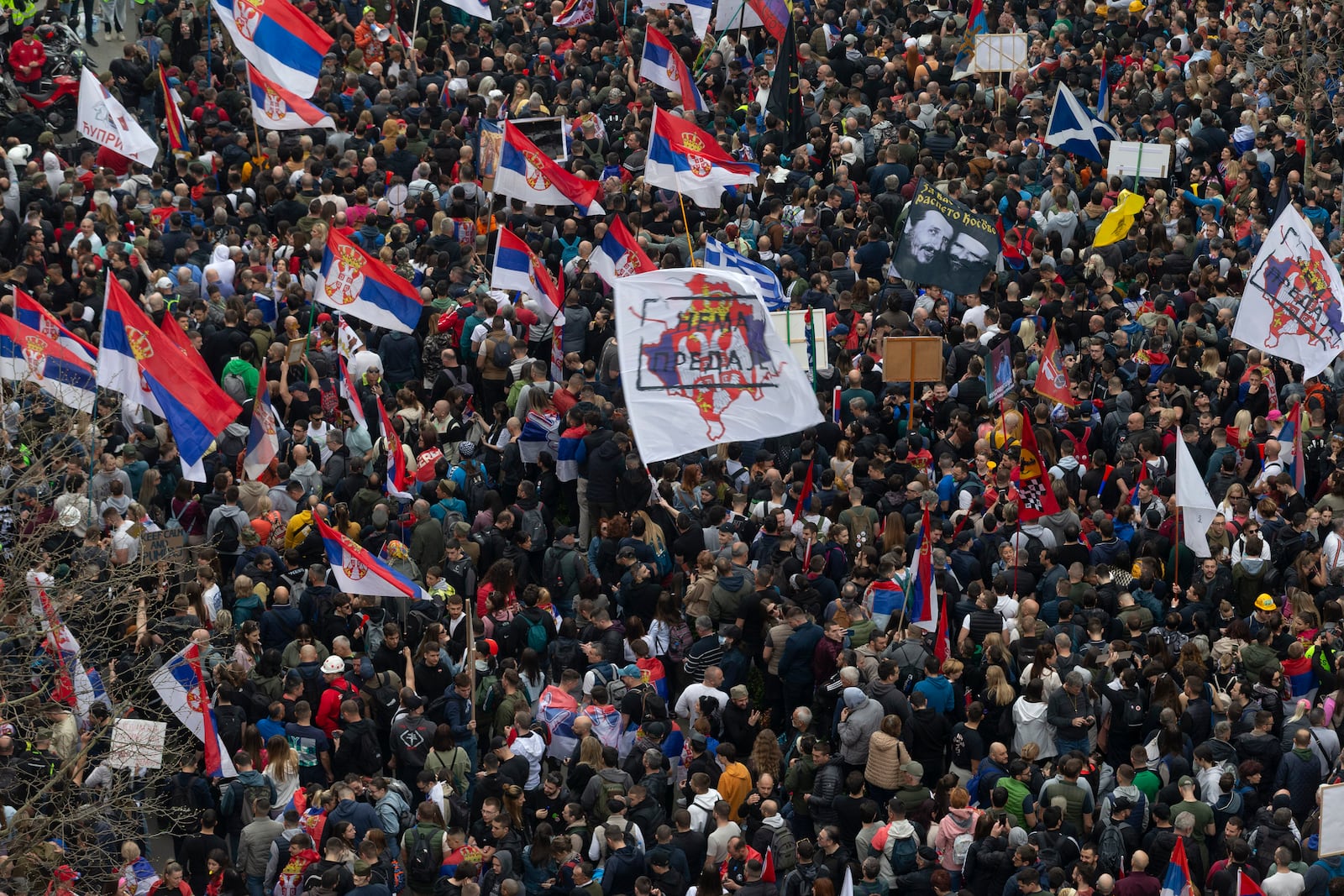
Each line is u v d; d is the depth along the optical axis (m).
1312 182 84.62
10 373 61.22
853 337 69.25
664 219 80.69
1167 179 86.75
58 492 59.44
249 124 89.88
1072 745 48.91
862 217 78.94
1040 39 102.00
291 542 58.38
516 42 102.19
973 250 68.38
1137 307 72.38
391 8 108.06
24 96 95.88
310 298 74.12
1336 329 62.94
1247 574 55.94
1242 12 103.25
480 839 45.62
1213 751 47.38
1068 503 56.28
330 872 43.69
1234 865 44.78
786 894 44.41
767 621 53.91
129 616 53.88
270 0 86.06
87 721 49.22
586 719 48.41
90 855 47.09
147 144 82.62
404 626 54.59
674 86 91.38
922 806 46.69
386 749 51.19
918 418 65.75
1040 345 70.00
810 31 105.25
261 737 48.59
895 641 51.31
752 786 48.22
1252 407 64.75
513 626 53.69
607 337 69.75
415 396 66.12
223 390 62.12
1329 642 52.22
